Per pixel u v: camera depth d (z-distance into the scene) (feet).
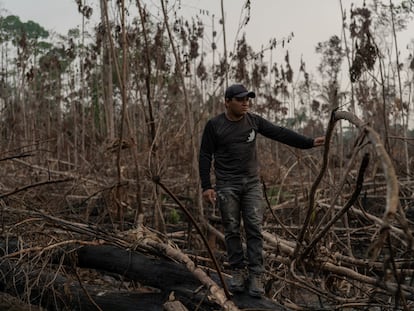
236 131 14.32
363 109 36.52
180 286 15.12
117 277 20.65
